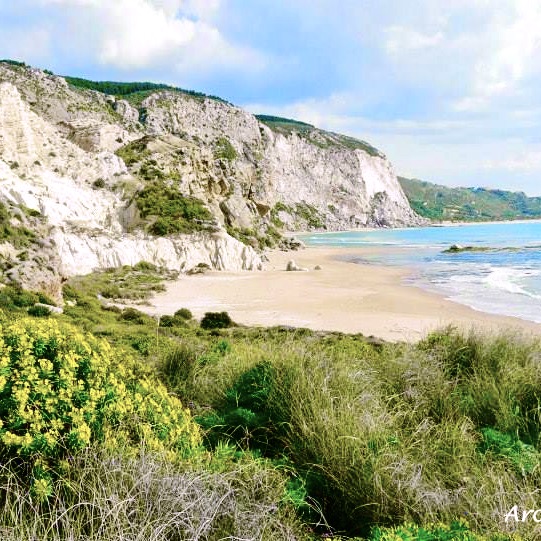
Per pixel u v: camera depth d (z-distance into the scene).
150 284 45.47
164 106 189.12
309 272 57.59
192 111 196.62
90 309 30.20
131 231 61.75
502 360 6.74
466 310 33.16
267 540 3.18
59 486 3.11
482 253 77.69
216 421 5.29
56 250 34.81
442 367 6.80
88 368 3.94
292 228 183.88
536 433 5.09
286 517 3.58
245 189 111.50
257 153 195.75
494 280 47.47
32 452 3.21
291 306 35.94
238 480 3.61
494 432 4.99
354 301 37.72
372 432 4.50
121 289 42.00
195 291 43.50
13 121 67.19
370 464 4.05
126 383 4.48
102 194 65.88
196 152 91.12
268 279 51.19
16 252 31.19
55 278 30.44
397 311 33.41
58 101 143.00
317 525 3.82
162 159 84.00
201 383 6.99
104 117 151.75
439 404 5.80
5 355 3.59
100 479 3.18
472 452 4.75
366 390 5.75
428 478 4.21
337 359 7.12
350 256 80.44
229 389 6.29
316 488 4.08
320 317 31.38
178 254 57.69
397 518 3.68
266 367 6.05
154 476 3.36
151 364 8.05
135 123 166.25
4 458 3.24
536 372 6.27
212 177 92.44
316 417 4.67
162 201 65.19
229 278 51.81
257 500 3.57
